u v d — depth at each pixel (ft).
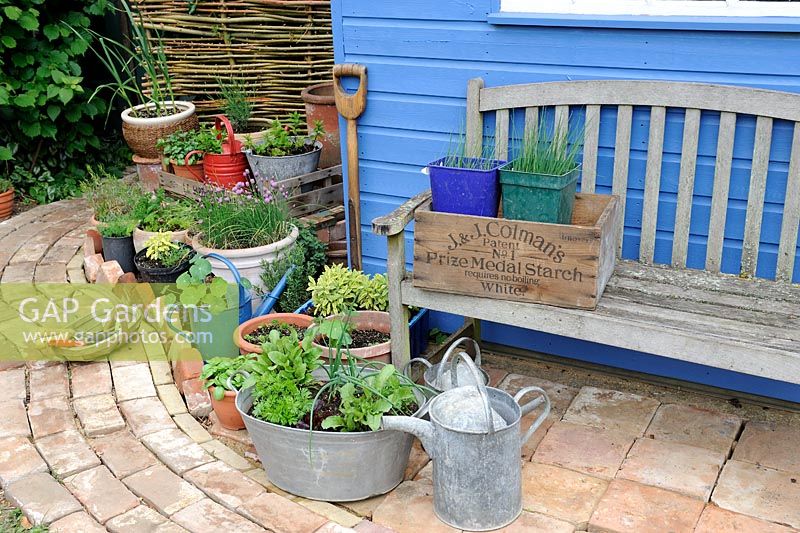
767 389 10.63
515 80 11.03
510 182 9.37
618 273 10.25
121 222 14.71
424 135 11.93
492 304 9.67
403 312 10.33
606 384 11.51
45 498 8.95
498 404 8.75
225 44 18.85
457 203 9.78
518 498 8.58
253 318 11.87
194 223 14.39
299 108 19.39
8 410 10.71
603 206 10.25
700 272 10.24
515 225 9.20
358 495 8.94
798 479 9.12
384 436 8.63
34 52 19.20
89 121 21.56
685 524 8.43
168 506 8.77
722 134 9.81
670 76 10.07
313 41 18.92
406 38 11.59
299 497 9.11
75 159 21.07
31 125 19.22
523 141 10.30
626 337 8.91
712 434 10.04
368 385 8.82
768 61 9.48
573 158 9.81
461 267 9.65
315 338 10.96
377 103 12.13
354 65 12.01
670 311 9.09
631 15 10.20
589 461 9.57
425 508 8.88
